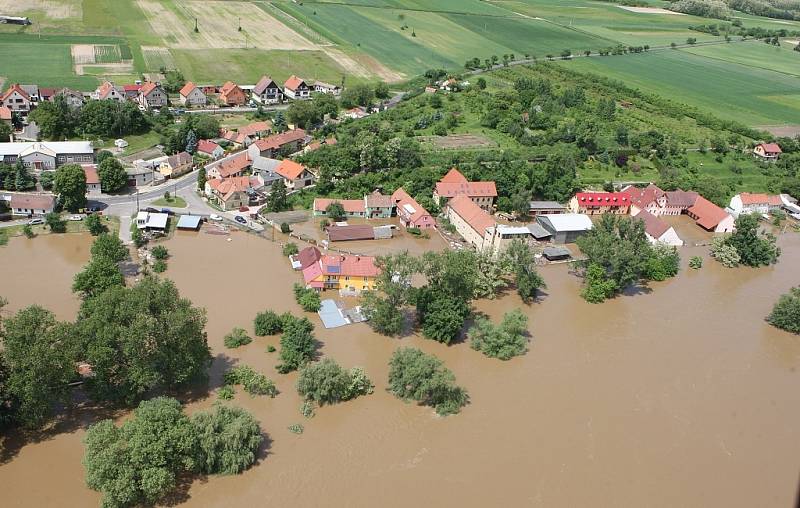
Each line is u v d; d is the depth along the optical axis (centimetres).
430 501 8869
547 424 10500
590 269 14625
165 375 10106
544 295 14638
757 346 13300
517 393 11188
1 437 9375
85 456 8419
